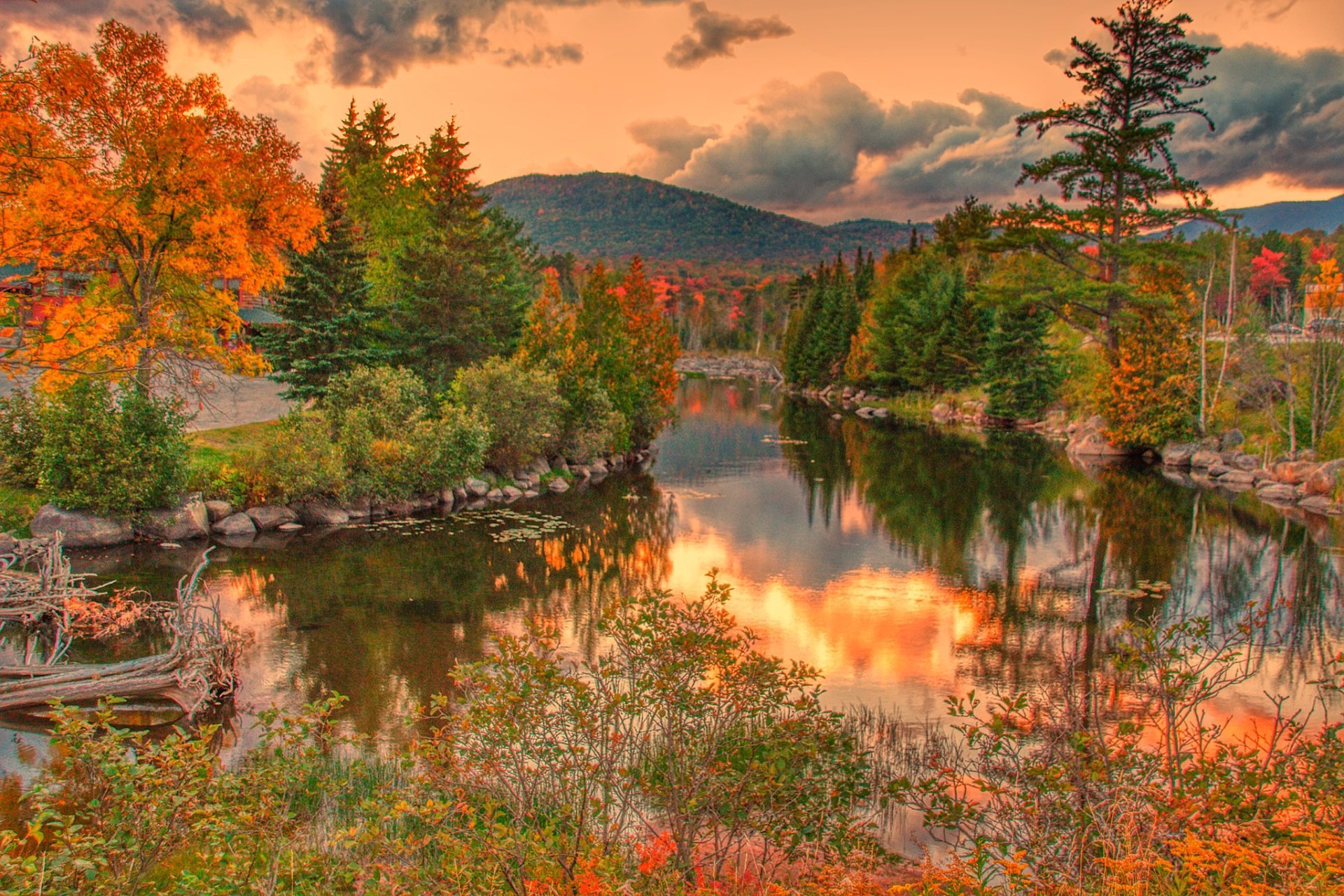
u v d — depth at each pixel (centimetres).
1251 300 4744
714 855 700
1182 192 4422
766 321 15912
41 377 2195
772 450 4672
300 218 2948
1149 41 4303
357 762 836
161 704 1241
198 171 2602
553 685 637
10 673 1228
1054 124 4625
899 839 882
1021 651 1586
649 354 4588
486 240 4422
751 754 766
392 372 3052
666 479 3703
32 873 469
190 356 2305
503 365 3419
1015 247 4922
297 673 1399
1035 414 5931
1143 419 4375
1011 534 2655
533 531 2592
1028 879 581
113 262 2616
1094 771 654
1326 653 1565
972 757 1088
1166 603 1919
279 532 2488
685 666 659
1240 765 661
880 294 8650
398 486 2839
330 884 585
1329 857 482
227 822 553
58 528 2141
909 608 1867
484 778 677
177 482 2331
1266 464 3662
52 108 2100
